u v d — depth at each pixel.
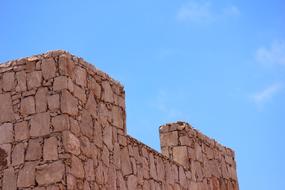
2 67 16.88
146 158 19.64
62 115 15.85
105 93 18.05
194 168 22.55
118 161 17.97
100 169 16.84
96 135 17.02
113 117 18.22
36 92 16.31
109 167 17.38
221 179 24.48
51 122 15.87
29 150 15.79
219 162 24.77
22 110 16.25
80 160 15.91
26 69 16.62
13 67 16.77
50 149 15.62
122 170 18.09
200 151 23.38
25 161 15.72
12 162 15.83
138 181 18.83
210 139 24.55
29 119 16.09
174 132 22.73
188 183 21.89
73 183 15.37
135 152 19.08
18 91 16.48
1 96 16.58
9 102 16.45
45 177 15.37
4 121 16.31
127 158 18.53
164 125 23.00
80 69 17.00
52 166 15.42
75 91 16.50
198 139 23.50
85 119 16.62
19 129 16.09
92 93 17.33
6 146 16.05
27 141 15.91
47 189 15.25
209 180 23.44
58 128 15.77
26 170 15.62
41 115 16.02
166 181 20.48
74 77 16.62
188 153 22.42
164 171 20.55
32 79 16.47
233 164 26.06
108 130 17.77
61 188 15.16
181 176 21.56
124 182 18.05
